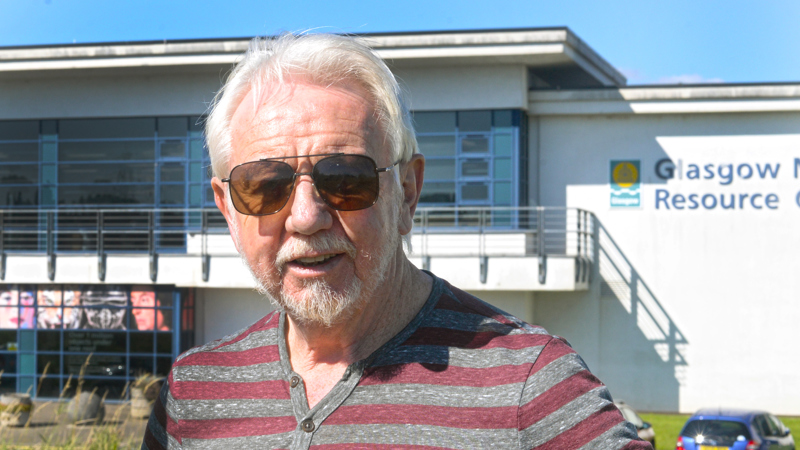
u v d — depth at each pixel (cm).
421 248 1886
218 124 182
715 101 1933
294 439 167
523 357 163
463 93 1911
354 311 168
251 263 173
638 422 1315
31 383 1986
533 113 1983
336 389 168
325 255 166
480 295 1920
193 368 193
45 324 1992
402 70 1930
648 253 1977
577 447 152
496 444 155
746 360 1944
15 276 1944
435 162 1922
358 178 163
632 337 1981
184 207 1991
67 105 2033
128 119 2025
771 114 1944
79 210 2022
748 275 1948
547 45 1788
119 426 788
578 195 1995
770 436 1298
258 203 166
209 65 1927
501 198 1895
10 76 2027
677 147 1973
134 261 1898
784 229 1938
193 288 2048
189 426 184
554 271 1767
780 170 1942
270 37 184
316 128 165
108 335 1972
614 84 2295
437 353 168
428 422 159
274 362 183
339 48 171
